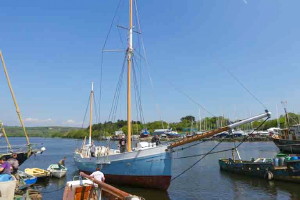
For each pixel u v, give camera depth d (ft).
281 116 444.14
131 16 96.84
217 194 77.10
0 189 39.73
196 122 460.14
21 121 88.69
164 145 77.15
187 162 157.69
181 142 76.59
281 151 201.87
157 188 77.66
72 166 153.17
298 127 187.21
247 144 314.96
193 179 101.45
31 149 89.86
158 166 76.28
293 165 86.84
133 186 80.74
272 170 92.99
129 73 93.40
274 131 381.81
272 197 72.23
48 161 181.78
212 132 73.51
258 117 71.46
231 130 73.00
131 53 95.30
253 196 73.87
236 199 71.26
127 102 91.56
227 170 117.29
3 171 49.75
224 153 211.20
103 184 32.76
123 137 98.84
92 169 92.94
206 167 134.41
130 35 95.66
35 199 53.93
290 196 72.43
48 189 87.30
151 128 281.74
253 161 108.06
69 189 38.60
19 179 65.92
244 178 100.48
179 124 458.50
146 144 90.27
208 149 269.44
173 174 114.83
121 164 81.35
